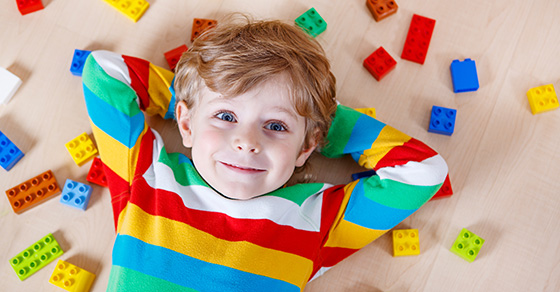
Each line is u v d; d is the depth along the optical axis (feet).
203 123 2.92
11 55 3.82
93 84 3.32
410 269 3.58
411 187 3.22
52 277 3.35
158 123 3.78
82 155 3.60
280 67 2.89
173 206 3.04
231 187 2.97
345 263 3.58
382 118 3.84
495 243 3.63
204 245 2.96
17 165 3.62
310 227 3.18
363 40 3.99
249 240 2.99
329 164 3.80
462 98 3.90
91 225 3.56
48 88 3.78
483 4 4.05
